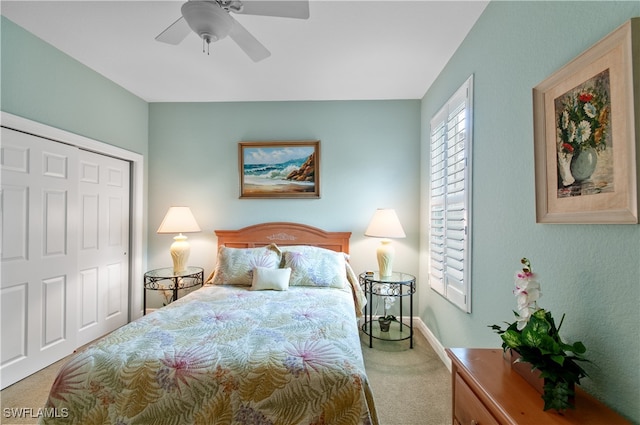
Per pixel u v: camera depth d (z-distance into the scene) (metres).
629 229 0.88
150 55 2.32
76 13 1.84
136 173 3.11
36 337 2.15
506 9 1.54
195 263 3.25
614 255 0.93
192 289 3.20
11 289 2.00
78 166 2.46
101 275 2.77
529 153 1.36
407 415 1.73
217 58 2.35
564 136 1.11
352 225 3.18
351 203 3.18
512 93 1.49
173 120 3.27
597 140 0.96
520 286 1.07
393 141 3.15
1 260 1.94
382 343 2.70
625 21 0.89
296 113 3.20
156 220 3.27
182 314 1.80
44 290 2.21
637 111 0.83
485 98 1.76
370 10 1.78
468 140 1.95
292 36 2.04
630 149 0.85
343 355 1.33
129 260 3.10
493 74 1.67
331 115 3.19
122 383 1.21
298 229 3.16
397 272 3.12
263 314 1.81
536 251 1.31
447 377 2.13
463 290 1.99
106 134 2.71
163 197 3.27
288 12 1.45
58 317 2.31
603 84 0.93
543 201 1.22
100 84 2.64
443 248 2.38
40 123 2.12
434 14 1.81
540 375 0.88
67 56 2.32
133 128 3.05
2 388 1.94
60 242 2.33
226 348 1.35
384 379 2.11
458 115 2.13
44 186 2.20
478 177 1.84
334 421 1.16
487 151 1.74
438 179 2.54
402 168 3.15
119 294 2.98
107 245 2.83
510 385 0.98
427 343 2.70
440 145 2.43
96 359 1.28
